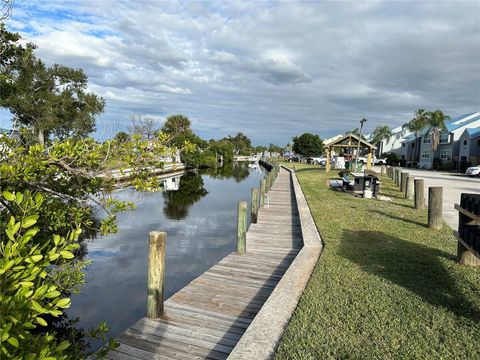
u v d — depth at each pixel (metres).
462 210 5.42
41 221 3.65
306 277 5.27
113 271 8.79
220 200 21.27
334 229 8.35
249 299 5.64
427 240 7.34
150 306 4.98
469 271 5.38
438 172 39.19
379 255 6.23
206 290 5.97
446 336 3.51
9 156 2.79
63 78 21.86
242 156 91.06
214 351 4.21
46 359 1.49
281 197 16.48
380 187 18.33
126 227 13.56
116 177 3.31
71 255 1.82
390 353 3.22
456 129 45.81
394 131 67.44
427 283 4.92
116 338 4.46
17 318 1.42
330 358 3.16
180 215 16.28
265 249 8.27
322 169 35.34
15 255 1.56
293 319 3.87
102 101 22.64
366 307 4.16
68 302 1.65
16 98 14.48
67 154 2.92
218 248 11.00
